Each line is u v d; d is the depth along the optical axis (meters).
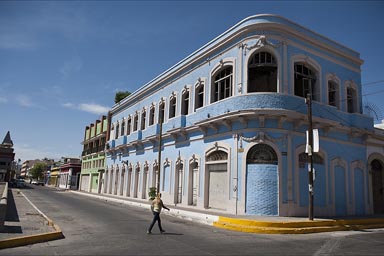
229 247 9.51
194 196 21.56
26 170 158.62
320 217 17.05
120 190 35.03
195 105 22.56
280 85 17.50
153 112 29.83
